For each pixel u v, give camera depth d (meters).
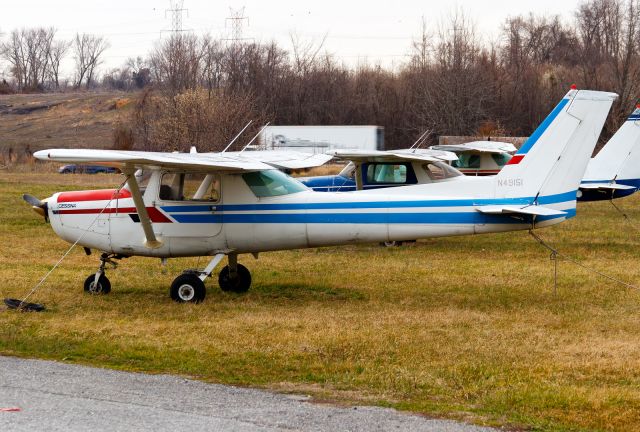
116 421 7.98
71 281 16.20
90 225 14.73
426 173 22.23
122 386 9.24
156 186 14.47
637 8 79.00
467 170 29.16
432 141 64.19
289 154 16.81
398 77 72.38
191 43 72.38
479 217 14.06
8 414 8.15
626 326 12.48
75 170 53.75
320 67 70.94
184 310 13.59
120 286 15.82
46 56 152.50
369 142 52.31
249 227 14.33
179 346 11.05
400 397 8.98
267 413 8.31
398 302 14.50
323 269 18.25
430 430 7.86
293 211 14.23
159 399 8.75
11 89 124.19
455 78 64.62
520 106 67.38
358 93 70.19
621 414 8.44
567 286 16.03
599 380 9.72
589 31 92.62
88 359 10.47
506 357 10.62
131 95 100.31
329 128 52.50
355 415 8.29
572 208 14.16
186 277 14.30
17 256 19.95
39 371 9.80
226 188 14.38
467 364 10.22
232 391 9.12
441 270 18.11
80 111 93.31
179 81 67.31
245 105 51.22
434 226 14.10
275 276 17.28
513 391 9.15
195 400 8.73
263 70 69.56
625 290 15.56
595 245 22.58
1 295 14.64
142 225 14.22
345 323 12.55
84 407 8.42
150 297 14.76
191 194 14.52
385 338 11.54
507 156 29.22
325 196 14.29
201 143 46.81
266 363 10.28
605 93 13.89
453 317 13.02
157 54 86.38
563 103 13.97
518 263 19.23
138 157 12.49
